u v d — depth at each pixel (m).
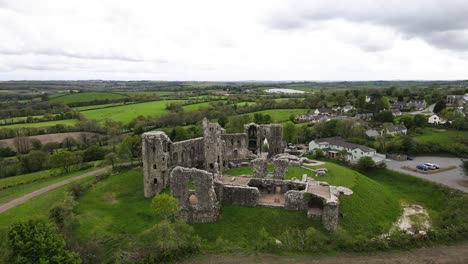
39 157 100.06
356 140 114.19
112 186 69.50
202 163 78.69
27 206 61.09
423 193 71.00
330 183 64.06
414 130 134.38
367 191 62.59
